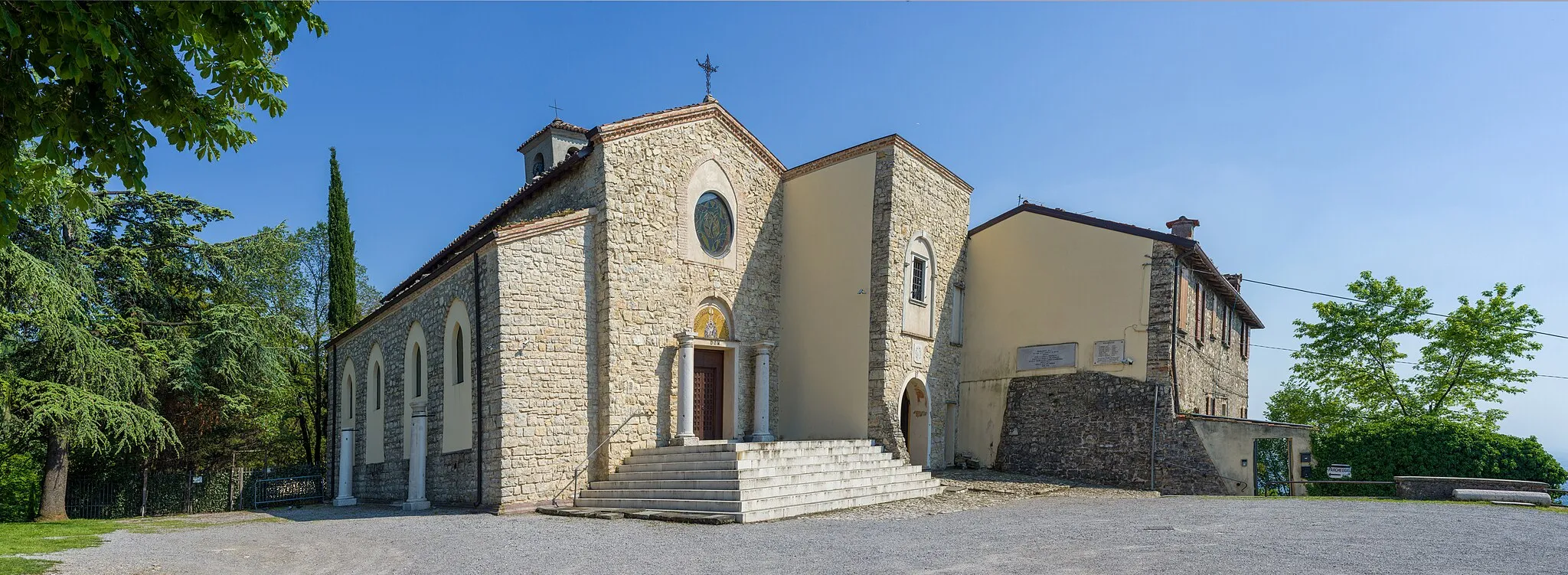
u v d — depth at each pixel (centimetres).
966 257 2525
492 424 1712
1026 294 2383
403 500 2172
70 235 2355
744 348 2184
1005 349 2397
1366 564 945
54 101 716
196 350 2656
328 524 1645
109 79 687
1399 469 1828
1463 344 2662
